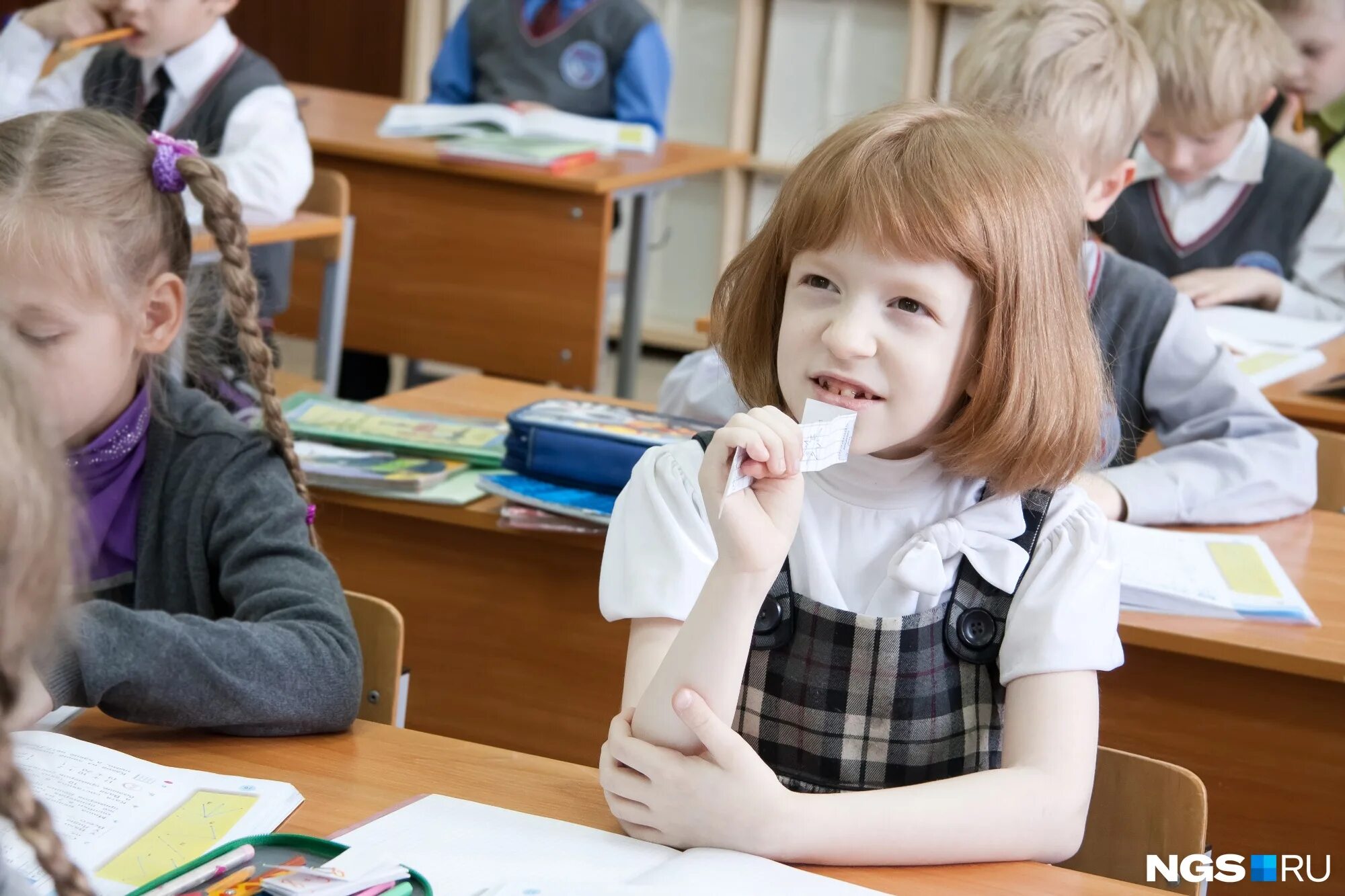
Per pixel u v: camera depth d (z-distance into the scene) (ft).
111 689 3.43
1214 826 5.27
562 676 5.90
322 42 18.57
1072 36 6.26
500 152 11.04
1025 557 3.52
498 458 6.14
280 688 3.58
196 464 4.26
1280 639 5.02
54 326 3.81
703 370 6.50
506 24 13.91
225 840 2.92
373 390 13.39
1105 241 10.89
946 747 3.51
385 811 3.10
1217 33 9.09
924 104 3.54
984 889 3.01
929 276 3.18
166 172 4.11
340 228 9.79
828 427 2.98
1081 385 3.44
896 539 3.58
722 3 15.94
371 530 6.08
